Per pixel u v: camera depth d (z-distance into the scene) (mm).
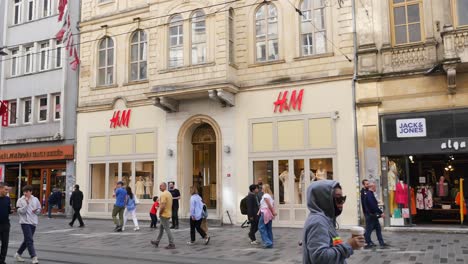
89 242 14031
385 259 10414
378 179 16297
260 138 18578
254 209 13305
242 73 19156
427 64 16000
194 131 20828
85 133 22969
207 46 19031
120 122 21891
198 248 12664
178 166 20109
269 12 19156
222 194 19000
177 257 11164
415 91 16094
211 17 19109
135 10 22016
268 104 18547
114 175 22000
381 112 16562
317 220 3582
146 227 18234
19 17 27125
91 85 23031
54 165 24234
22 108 26203
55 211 23688
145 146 21141
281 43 18625
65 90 24062
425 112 15898
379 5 17000
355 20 17359
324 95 17531
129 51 22234
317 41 18125
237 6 19547
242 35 19359
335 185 3697
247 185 18562
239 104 19109
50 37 25469
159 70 19938
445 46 15023
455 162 17109
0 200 9922
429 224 16500
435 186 17297
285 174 18031
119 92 22125
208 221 19016
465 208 16438
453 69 14906
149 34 21359
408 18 16719
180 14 19953
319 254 3451
